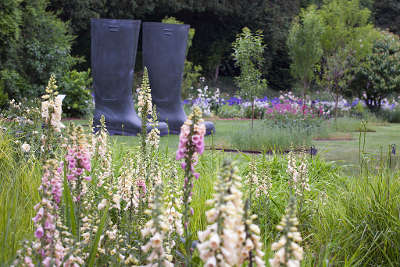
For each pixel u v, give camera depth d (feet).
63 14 100.78
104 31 40.19
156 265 6.34
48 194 6.85
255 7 142.00
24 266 6.63
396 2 153.99
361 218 12.84
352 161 27.78
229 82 145.38
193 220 11.61
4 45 55.36
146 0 119.03
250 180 12.44
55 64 63.21
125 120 40.42
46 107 10.10
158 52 42.91
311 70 58.18
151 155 14.05
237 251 5.52
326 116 69.36
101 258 7.98
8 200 10.32
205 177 16.25
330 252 11.37
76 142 8.45
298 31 56.80
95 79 40.98
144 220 9.84
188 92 81.82
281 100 86.07
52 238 6.66
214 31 147.74
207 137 41.86
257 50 47.32
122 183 9.66
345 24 66.74
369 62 73.87
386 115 75.31
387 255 11.67
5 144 15.24
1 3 51.26
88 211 9.05
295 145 34.94
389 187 13.44
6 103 50.24
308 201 14.64
